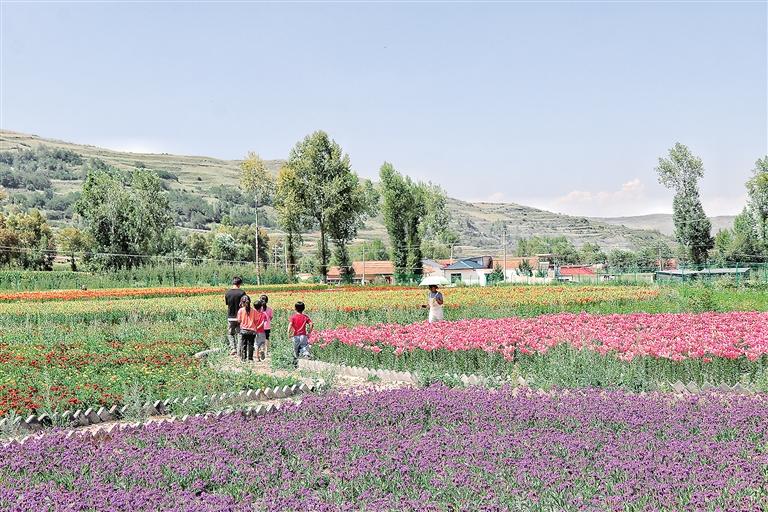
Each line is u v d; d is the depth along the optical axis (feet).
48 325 102.22
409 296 146.10
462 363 61.62
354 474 29.99
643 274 292.61
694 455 31.53
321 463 33.04
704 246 298.15
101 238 297.33
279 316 109.09
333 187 287.07
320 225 297.33
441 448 33.45
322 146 291.79
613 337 61.98
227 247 440.86
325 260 300.81
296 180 290.56
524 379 55.01
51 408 47.21
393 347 66.18
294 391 55.42
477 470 30.32
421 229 336.29
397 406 42.83
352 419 41.42
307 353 72.90
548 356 60.54
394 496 27.84
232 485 30.30
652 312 116.88
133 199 307.78
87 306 126.52
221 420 41.96
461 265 385.29
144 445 37.04
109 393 50.65
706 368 54.19
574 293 149.18
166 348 76.43
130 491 29.14
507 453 32.63
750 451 32.53
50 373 58.18
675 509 25.66
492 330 69.56
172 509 27.30
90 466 33.01
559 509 26.45
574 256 565.53
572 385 50.88
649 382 51.78
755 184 300.40
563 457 32.14
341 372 66.44
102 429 41.57
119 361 65.72
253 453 34.81
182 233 623.36
